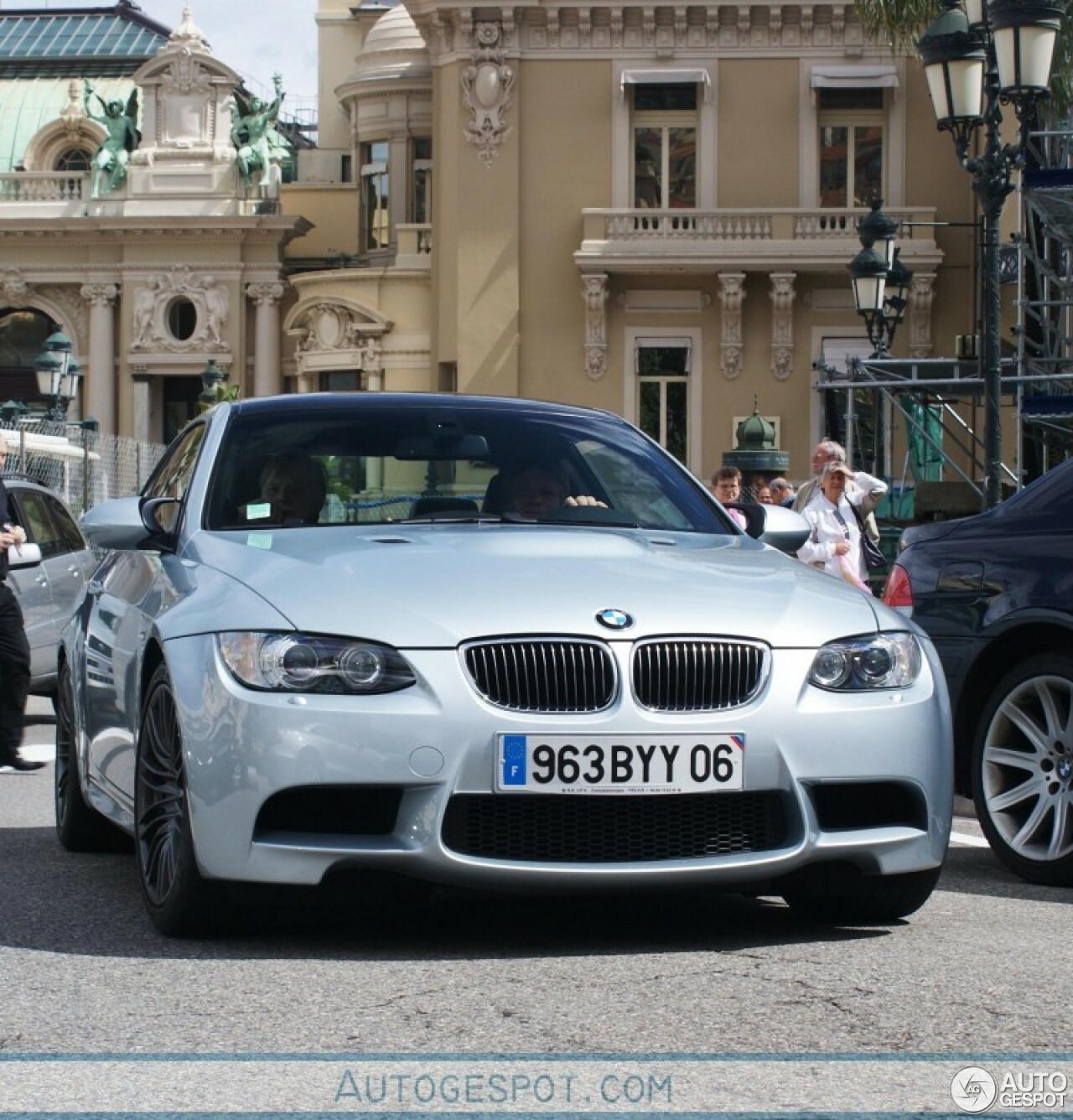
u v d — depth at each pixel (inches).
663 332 1911.9
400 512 321.7
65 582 716.0
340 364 2091.5
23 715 535.2
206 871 262.8
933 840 279.4
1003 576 360.5
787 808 267.0
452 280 1946.4
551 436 343.9
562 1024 221.5
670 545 307.3
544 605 266.1
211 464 328.2
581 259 1873.8
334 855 258.1
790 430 1899.6
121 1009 231.1
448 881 257.3
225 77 2223.2
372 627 262.1
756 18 1879.9
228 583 281.6
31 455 1254.9
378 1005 231.6
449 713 257.0
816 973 249.8
